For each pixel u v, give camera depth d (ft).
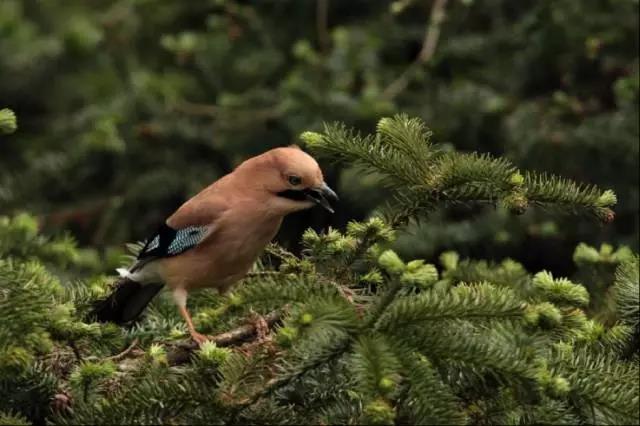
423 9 55.06
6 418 23.79
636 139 45.83
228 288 33.60
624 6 48.08
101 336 28.81
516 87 51.62
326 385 25.21
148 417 24.41
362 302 27.09
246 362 25.02
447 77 52.90
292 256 31.24
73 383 25.53
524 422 24.30
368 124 49.16
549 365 24.79
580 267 35.32
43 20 62.49
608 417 24.04
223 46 54.03
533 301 26.96
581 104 49.52
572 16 48.49
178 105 52.08
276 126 51.80
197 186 51.21
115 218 50.78
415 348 23.82
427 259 45.78
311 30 56.08
